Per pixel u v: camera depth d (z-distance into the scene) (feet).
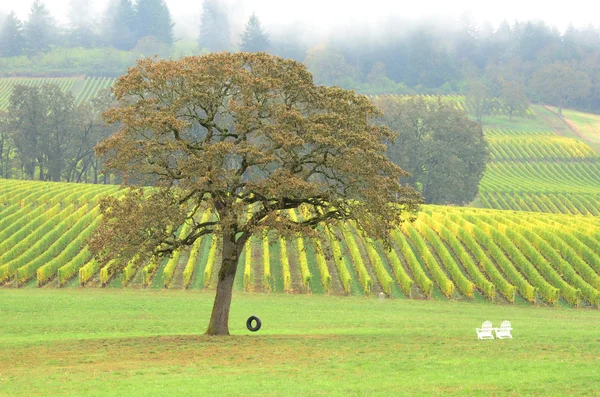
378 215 116.26
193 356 98.84
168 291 206.80
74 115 473.26
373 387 73.26
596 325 153.38
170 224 110.42
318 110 124.88
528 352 97.19
